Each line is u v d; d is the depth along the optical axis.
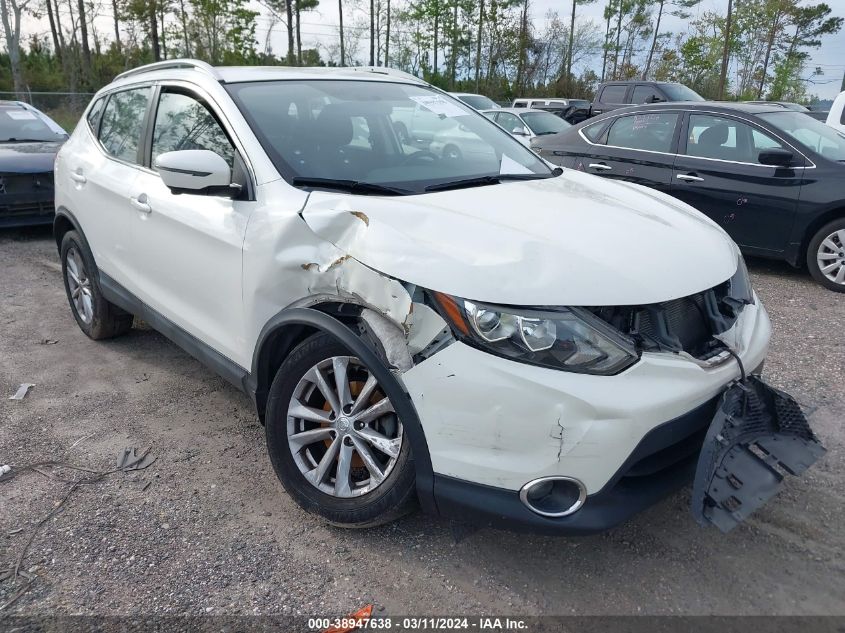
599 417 2.24
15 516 3.03
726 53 38.53
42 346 5.01
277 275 2.87
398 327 2.47
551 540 2.87
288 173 3.07
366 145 3.46
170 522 2.99
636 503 2.41
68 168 4.89
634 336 2.37
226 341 3.29
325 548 2.82
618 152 7.62
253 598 2.55
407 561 2.75
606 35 48.31
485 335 2.30
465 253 2.45
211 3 32.50
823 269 6.33
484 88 40.34
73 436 3.73
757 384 2.55
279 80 3.69
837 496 3.12
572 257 2.45
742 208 6.69
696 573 2.67
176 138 3.70
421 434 2.46
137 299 4.12
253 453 3.56
